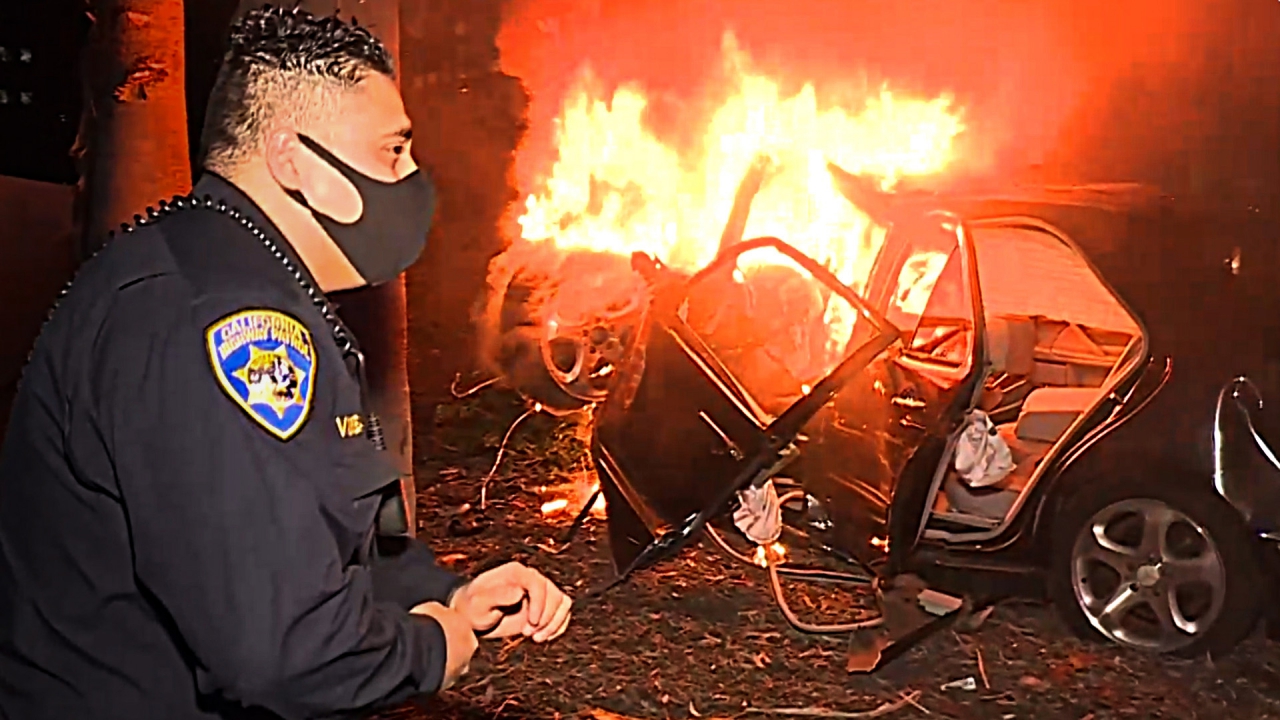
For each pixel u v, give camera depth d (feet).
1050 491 14.46
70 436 5.20
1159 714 12.96
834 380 14.23
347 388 5.47
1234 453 13.74
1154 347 14.11
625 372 15.71
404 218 5.75
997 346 16.67
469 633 6.04
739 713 13.05
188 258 5.27
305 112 5.52
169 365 4.99
